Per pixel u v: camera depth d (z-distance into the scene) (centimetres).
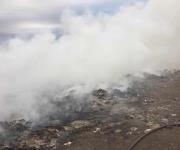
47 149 897
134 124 1012
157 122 1021
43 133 988
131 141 900
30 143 930
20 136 973
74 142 925
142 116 1077
